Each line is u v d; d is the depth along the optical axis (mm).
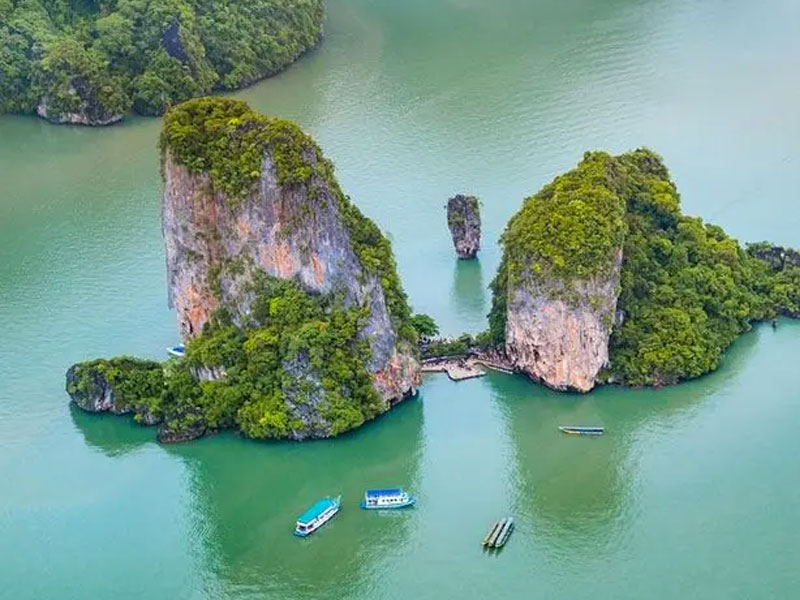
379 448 156625
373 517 145875
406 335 164000
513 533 142000
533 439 156625
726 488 146875
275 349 158500
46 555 143875
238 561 141375
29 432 164625
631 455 153000
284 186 156750
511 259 165125
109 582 139500
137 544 145000
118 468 156875
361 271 159375
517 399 163625
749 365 168125
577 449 154750
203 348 161500
